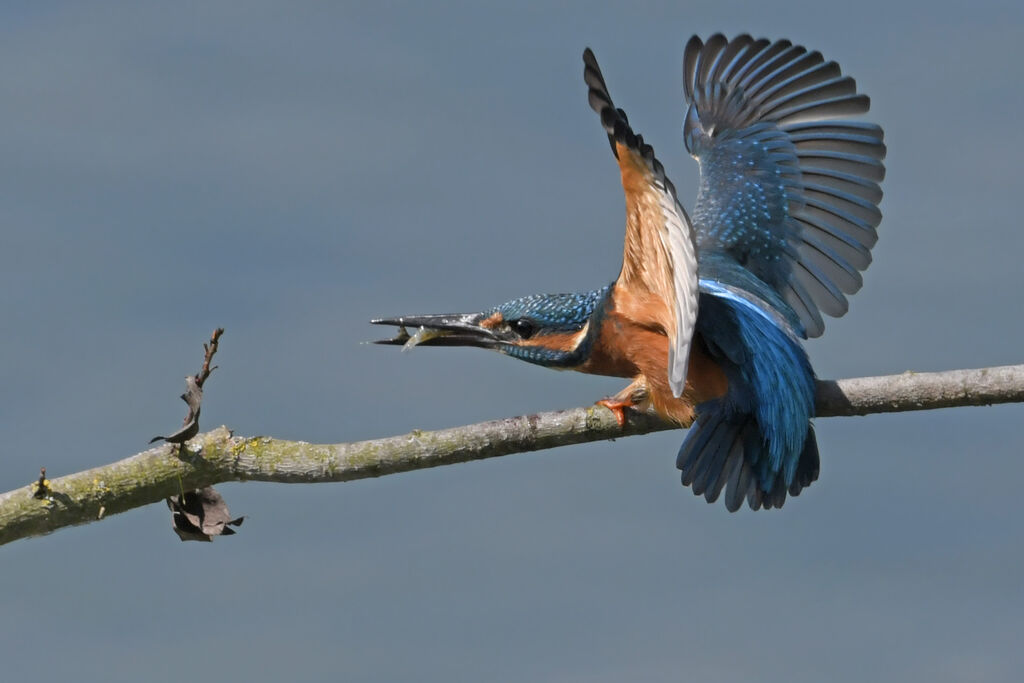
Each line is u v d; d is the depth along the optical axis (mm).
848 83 11164
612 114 7266
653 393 10086
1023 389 9156
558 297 10742
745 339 9469
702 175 11586
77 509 9898
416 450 9922
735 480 9570
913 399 9375
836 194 11031
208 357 10000
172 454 10102
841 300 10930
